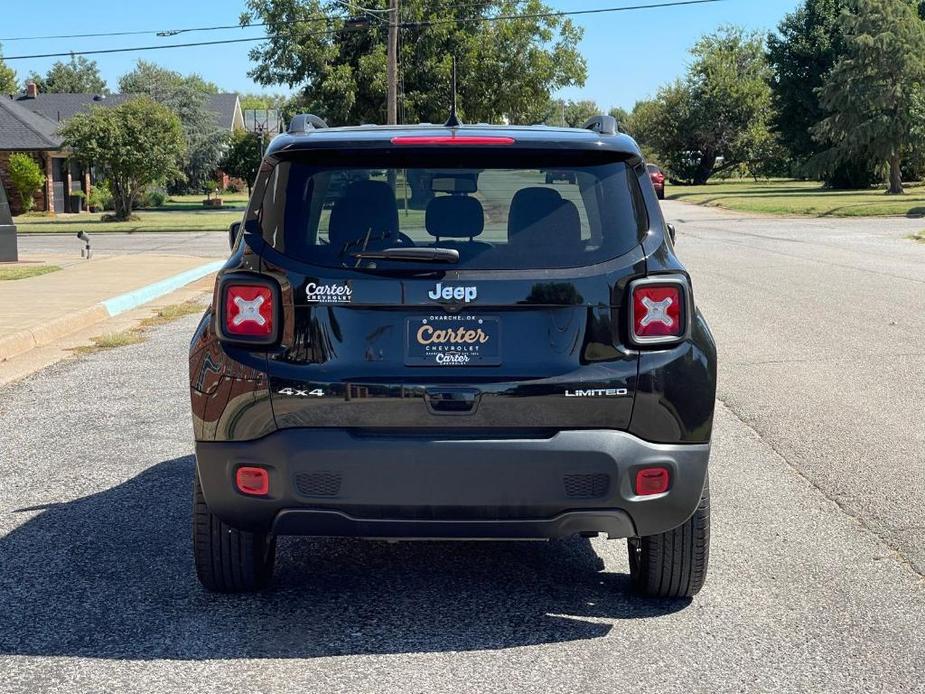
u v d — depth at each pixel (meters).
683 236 29.12
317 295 3.75
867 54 52.84
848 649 3.86
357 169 3.88
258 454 3.76
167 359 10.29
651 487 3.78
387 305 3.73
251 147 62.38
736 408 7.91
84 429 7.46
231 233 4.97
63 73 120.25
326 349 3.75
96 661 3.74
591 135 4.01
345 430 3.75
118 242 31.12
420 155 3.87
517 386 3.71
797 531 5.23
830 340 10.87
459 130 4.04
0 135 49.34
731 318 12.49
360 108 52.22
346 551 5.01
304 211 3.86
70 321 12.22
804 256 21.97
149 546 5.01
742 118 94.62
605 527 3.83
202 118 78.31
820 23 70.50
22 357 10.41
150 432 7.38
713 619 4.14
